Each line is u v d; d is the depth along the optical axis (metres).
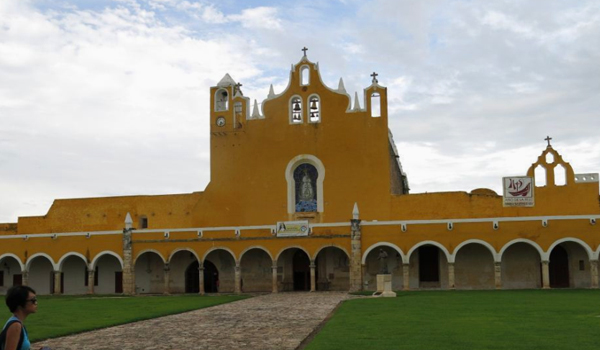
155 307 39.28
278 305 39.47
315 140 62.84
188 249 59.72
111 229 69.38
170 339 23.20
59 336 24.77
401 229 55.53
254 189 63.62
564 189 57.66
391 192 64.06
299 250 61.03
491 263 56.28
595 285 51.72
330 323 26.00
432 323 25.22
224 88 65.94
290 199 62.66
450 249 54.59
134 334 25.03
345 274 59.09
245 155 64.38
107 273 65.31
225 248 58.81
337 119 62.66
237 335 23.88
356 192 61.25
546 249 52.81
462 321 25.86
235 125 64.75
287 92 64.12
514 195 58.44
